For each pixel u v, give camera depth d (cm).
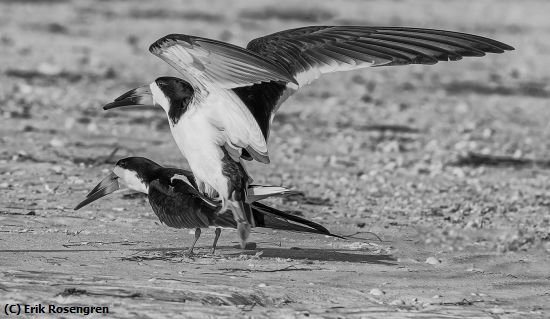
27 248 1136
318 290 1026
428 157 2205
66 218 1347
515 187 1917
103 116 2447
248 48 1077
